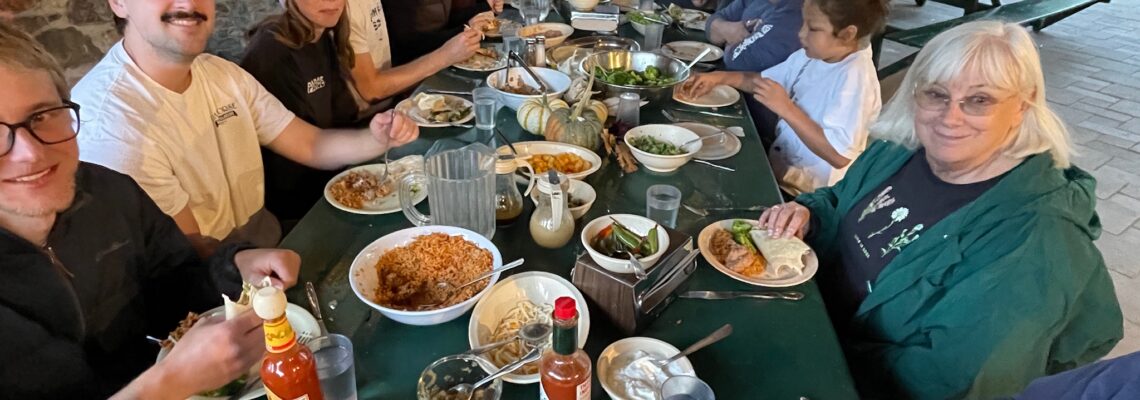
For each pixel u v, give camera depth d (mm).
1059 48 5406
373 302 1114
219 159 1630
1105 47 5461
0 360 983
